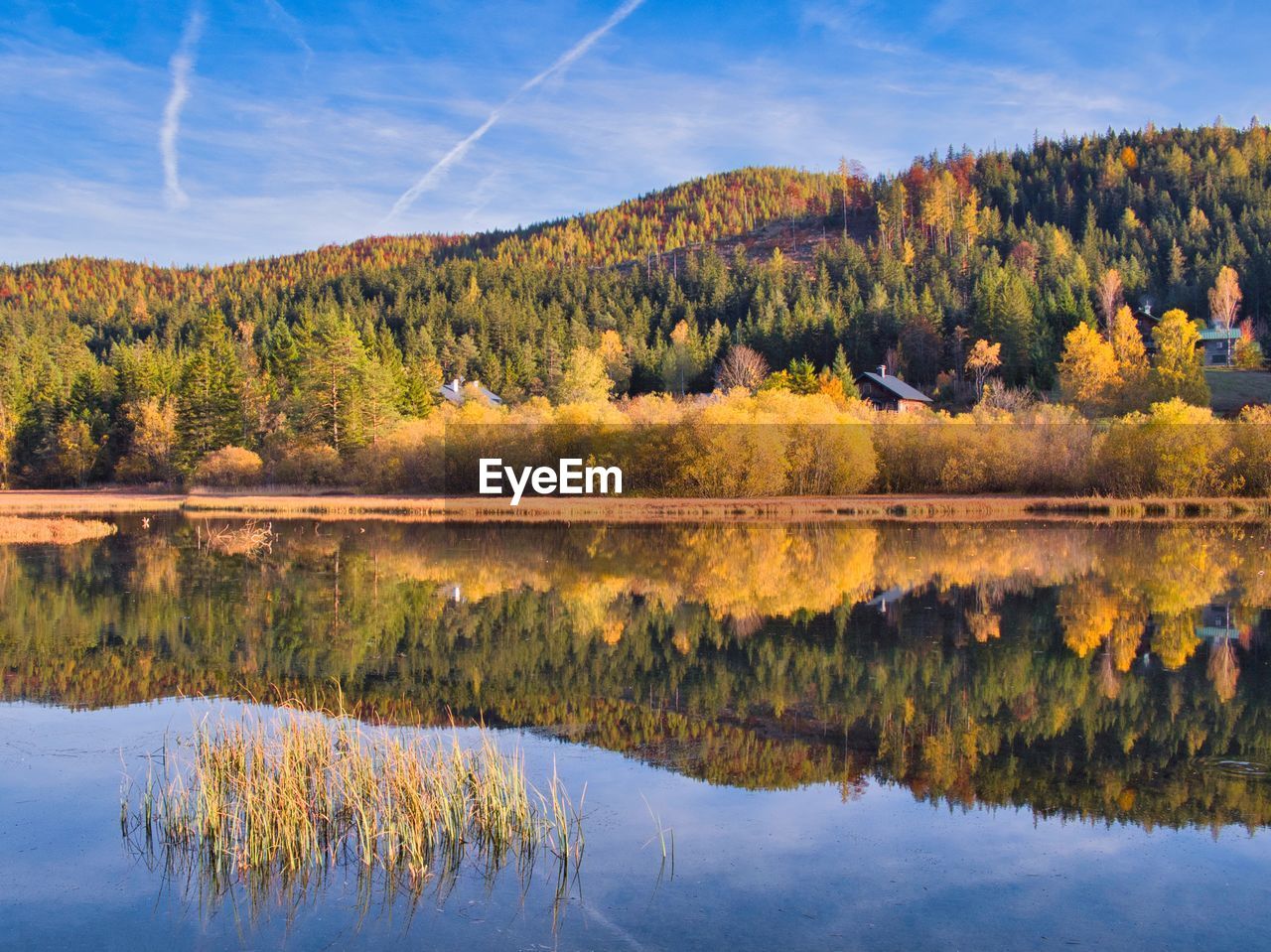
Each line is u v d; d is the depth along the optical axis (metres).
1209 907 7.23
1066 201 161.88
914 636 17.20
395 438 57.84
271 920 7.10
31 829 8.66
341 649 16.05
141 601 20.88
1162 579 24.00
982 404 60.31
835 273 130.62
